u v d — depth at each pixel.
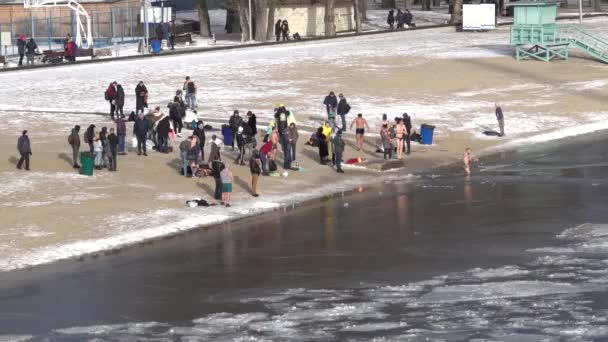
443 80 116.69
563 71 122.75
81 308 43.66
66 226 59.00
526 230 56.50
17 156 76.12
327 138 78.94
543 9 127.06
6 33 129.50
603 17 169.38
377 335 38.25
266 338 38.47
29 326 41.16
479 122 98.44
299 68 122.00
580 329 37.94
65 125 88.94
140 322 41.28
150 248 54.97
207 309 42.91
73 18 147.88
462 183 73.25
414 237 55.91
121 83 111.69
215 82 113.19
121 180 70.44
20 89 108.06
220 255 53.03
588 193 67.19
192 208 64.25
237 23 169.62
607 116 102.69
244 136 76.56
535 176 74.88
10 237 56.53
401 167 80.25
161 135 78.75
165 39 144.50
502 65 125.44
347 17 165.50
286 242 55.66
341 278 47.41
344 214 63.16
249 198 67.69
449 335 37.88
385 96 108.19
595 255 49.62
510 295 42.94
